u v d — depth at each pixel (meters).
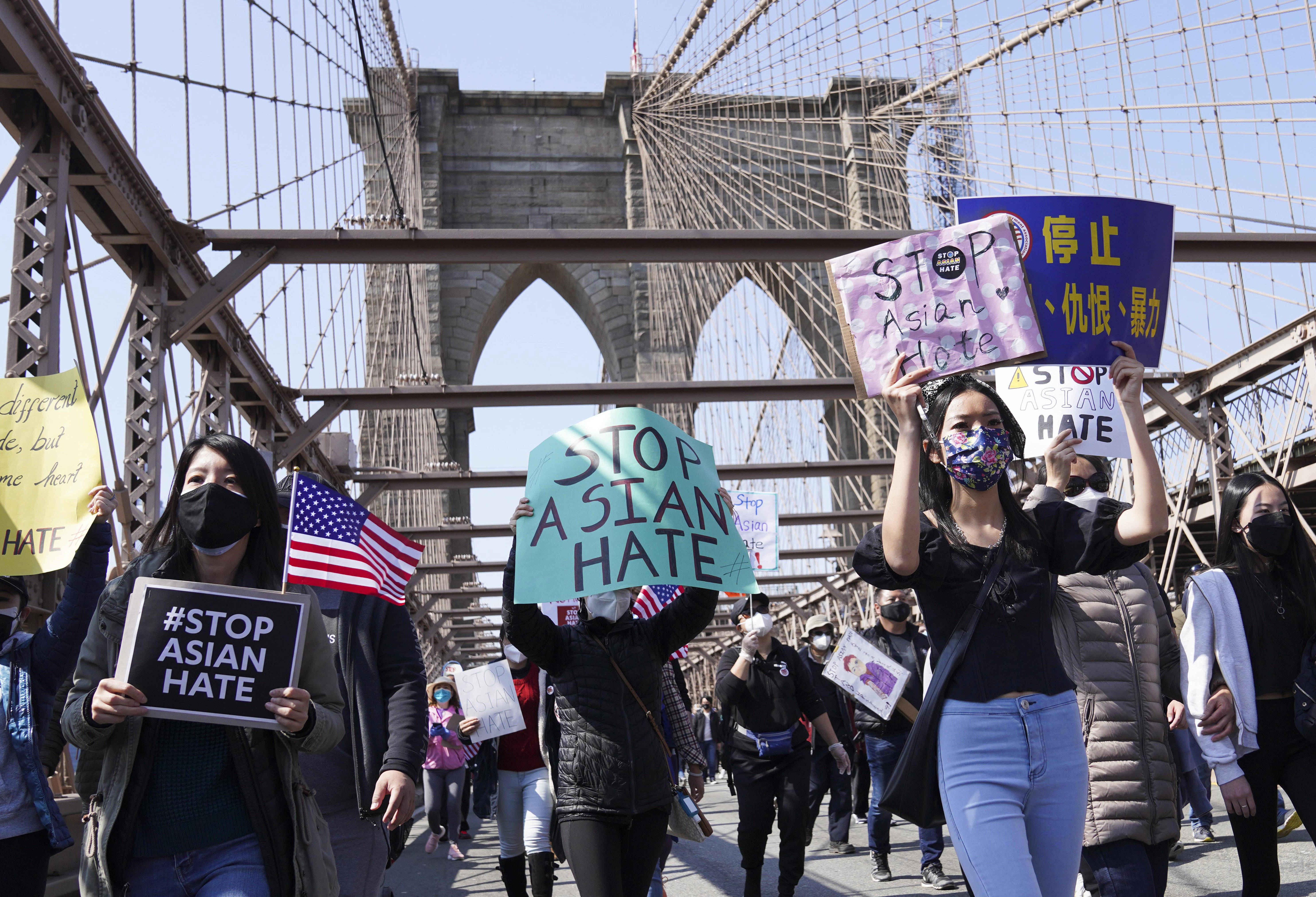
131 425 9.16
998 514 2.70
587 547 3.75
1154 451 2.62
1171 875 5.83
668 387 14.88
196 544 2.52
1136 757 3.49
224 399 12.08
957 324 3.00
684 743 4.95
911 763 2.58
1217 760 3.44
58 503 4.21
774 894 6.45
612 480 3.84
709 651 40.03
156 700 2.35
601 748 3.71
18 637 3.73
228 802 2.45
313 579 3.26
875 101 35.72
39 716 3.62
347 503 3.47
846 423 36.62
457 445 43.31
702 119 44.09
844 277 3.08
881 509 32.22
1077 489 4.24
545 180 47.34
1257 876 3.45
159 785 2.43
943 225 26.53
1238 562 3.56
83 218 8.77
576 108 48.19
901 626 7.13
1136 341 3.55
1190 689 3.49
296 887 2.44
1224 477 14.30
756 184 43.66
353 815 3.28
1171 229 3.62
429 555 30.33
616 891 3.61
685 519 3.82
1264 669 3.43
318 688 2.62
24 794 3.44
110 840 2.38
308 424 14.39
